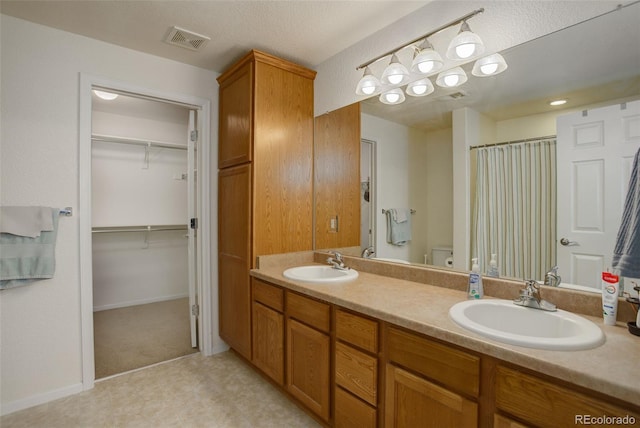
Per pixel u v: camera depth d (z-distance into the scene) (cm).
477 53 150
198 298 267
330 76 240
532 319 125
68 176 204
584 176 128
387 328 132
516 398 95
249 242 223
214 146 264
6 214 183
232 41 217
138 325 325
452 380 110
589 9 127
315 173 253
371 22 196
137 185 394
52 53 198
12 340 187
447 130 172
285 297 192
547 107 138
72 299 205
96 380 220
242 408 190
